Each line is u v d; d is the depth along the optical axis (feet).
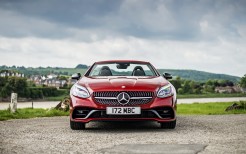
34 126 24.72
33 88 580.71
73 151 14.25
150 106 20.15
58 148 15.02
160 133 19.83
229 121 28.07
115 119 20.10
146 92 20.27
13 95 37.78
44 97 588.91
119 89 20.13
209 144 15.67
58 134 19.93
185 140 17.01
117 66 25.36
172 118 20.80
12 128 23.36
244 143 15.96
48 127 23.95
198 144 15.65
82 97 20.67
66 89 654.94
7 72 559.38
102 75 23.98
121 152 13.83
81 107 20.61
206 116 34.45
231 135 18.90
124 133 20.04
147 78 22.54
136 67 25.16
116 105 20.04
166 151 13.91
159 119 20.38
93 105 20.24
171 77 25.29
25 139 17.92
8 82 532.32
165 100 20.48
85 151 14.21
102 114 20.22
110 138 18.02
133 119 20.08
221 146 15.08
